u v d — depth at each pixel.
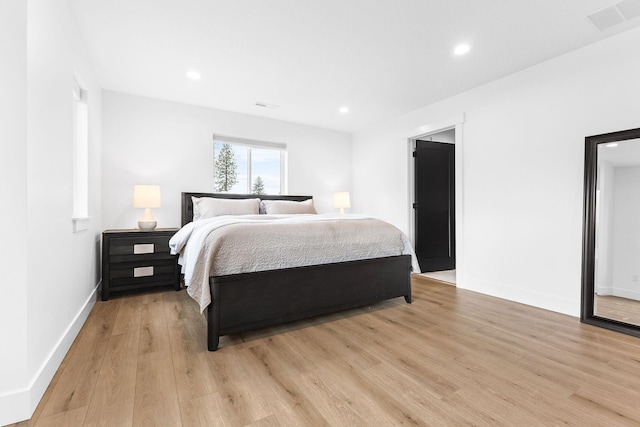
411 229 4.20
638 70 2.13
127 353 1.77
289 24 2.12
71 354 1.74
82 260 2.25
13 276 1.18
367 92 3.39
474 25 2.12
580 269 2.42
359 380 1.49
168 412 1.23
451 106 3.50
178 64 2.73
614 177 2.24
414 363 1.67
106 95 3.34
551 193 2.60
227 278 1.88
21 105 1.20
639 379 1.50
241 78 3.03
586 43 2.35
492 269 3.07
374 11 1.97
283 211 3.95
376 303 2.82
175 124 3.73
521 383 1.47
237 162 4.31
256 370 1.59
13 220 1.18
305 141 4.77
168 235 3.17
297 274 2.17
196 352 1.80
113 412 1.23
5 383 1.16
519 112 2.84
